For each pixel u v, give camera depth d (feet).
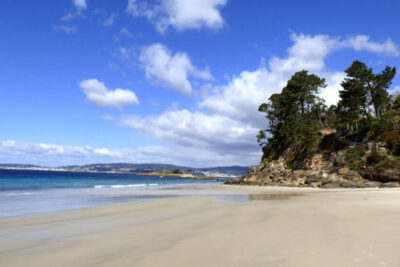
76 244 23.88
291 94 254.88
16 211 50.03
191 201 65.00
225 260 17.94
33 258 19.88
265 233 25.94
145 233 28.17
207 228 29.86
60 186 151.74
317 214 38.40
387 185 132.67
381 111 209.77
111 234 28.02
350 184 143.23
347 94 199.31
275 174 218.18
